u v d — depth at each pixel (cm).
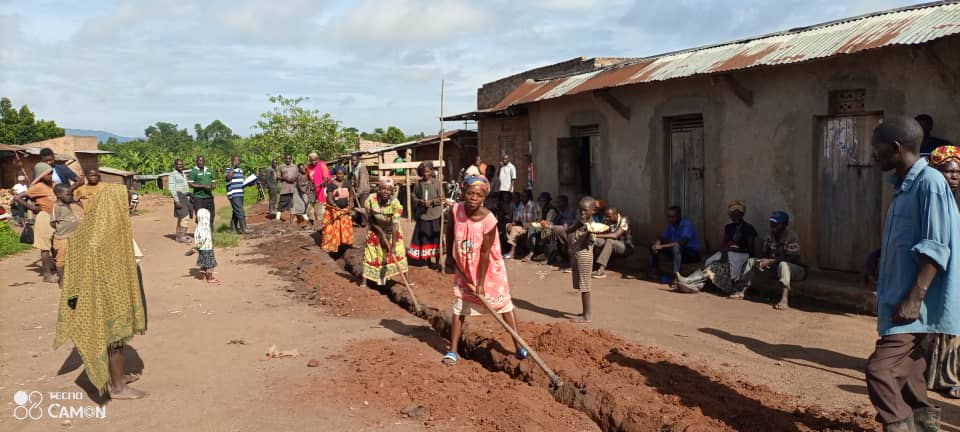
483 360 584
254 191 3591
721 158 947
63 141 3466
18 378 524
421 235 976
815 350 577
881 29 736
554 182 1322
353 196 1532
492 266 560
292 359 567
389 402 465
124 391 478
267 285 923
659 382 479
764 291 814
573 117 1252
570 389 479
